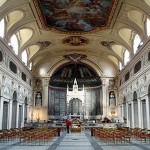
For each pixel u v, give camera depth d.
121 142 14.96
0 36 19.22
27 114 30.95
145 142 14.97
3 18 18.91
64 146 13.26
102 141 16.06
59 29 24.53
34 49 30.03
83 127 29.17
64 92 39.69
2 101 20.55
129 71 27.91
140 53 22.72
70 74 39.56
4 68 20.86
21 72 27.55
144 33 21.00
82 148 12.34
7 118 22.48
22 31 24.94
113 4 18.69
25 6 19.06
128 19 21.08
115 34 25.09
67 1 18.73
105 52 31.39
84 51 32.09
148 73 20.80
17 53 25.48
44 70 34.88
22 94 28.17
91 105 38.38
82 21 22.55
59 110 38.41
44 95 34.59
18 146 13.25
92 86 38.97
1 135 15.54
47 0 18.44
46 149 11.91
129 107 28.88
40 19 21.86
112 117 34.22
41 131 16.19
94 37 26.69
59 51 32.03
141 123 23.31
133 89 26.05
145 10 17.94
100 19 21.98
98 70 35.09
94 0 18.42
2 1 16.72
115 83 35.06
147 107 21.08
